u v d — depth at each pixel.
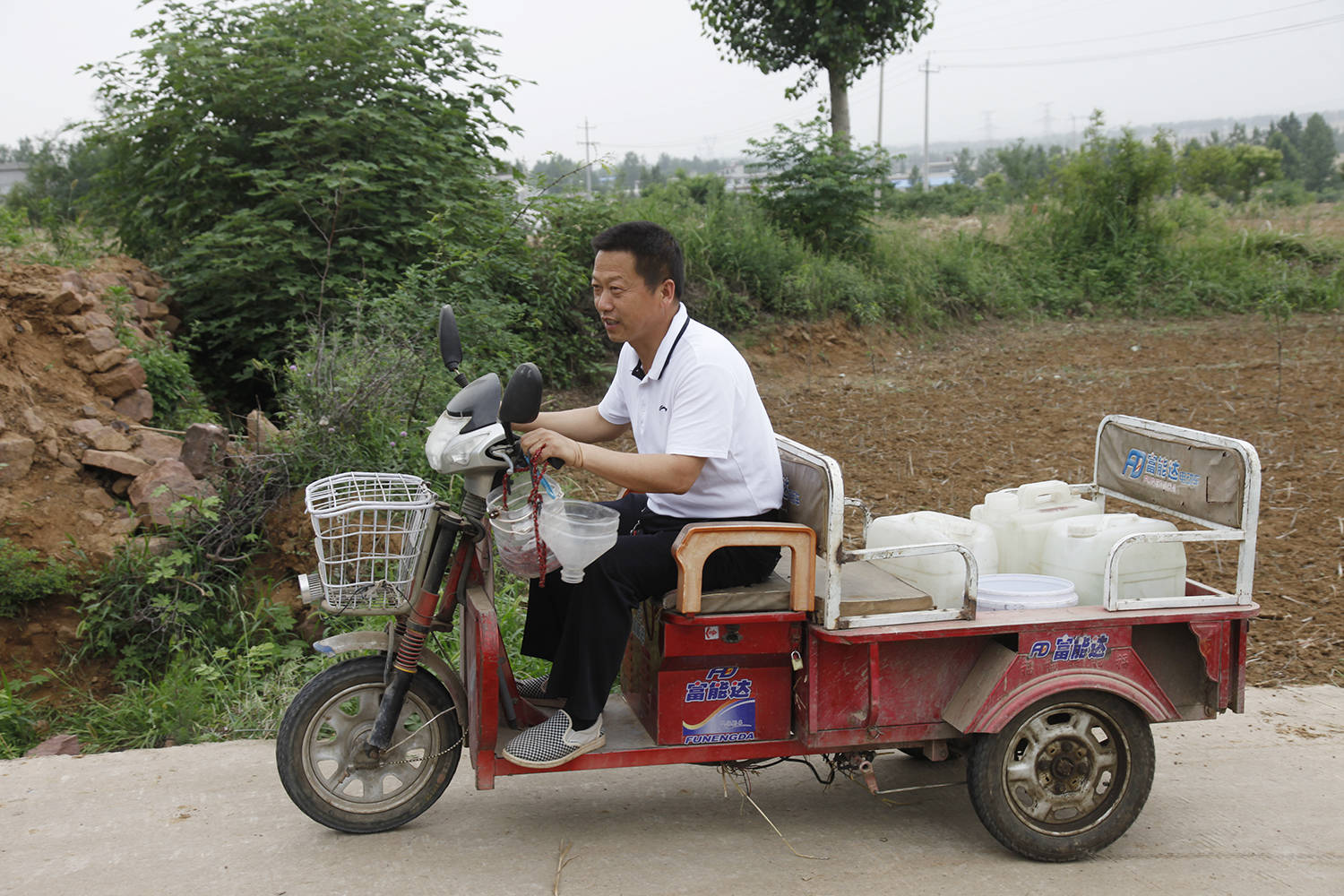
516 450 2.78
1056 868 3.04
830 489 2.82
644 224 2.93
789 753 3.07
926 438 8.93
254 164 8.20
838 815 3.39
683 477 2.88
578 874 2.93
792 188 14.22
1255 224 20.30
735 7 15.48
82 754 3.95
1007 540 3.55
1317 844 3.19
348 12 8.21
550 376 10.02
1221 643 3.12
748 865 3.02
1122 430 3.59
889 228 15.72
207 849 3.05
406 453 5.56
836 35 14.92
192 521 4.94
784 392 11.10
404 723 3.18
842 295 13.22
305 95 8.00
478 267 7.80
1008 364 12.38
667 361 2.99
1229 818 3.37
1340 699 4.32
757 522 2.88
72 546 4.73
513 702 3.15
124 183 8.50
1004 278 15.34
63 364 5.87
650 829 3.25
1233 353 12.70
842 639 2.85
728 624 2.90
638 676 3.21
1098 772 3.11
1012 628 2.95
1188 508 3.27
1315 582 5.56
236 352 8.03
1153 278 16.20
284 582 4.89
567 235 10.41
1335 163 69.88
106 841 3.09
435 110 8.51
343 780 3.12
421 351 6.38
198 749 3.82
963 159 85.38
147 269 8.08
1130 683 3.03
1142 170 16.47
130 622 4.61
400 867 2.95
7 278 6.12
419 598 3.00
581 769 2.96
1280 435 8.72
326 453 5.30
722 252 12.60
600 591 2.88
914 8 15.22
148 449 5.47
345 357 5.95
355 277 7.78
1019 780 3.04
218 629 4.73
